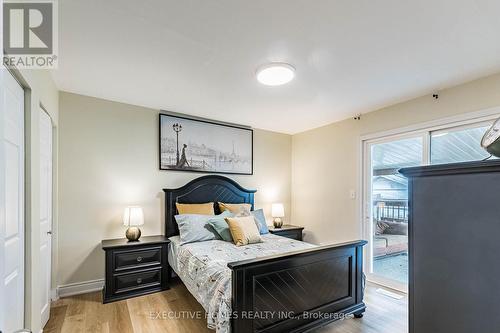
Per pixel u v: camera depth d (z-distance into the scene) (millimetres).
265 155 4598
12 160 1561
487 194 702
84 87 2844
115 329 2229
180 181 3715
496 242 680
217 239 3223
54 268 2785
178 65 2316
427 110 2947
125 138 3342
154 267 3045
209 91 2920
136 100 3242
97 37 1881
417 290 850
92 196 3105
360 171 3668
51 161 2703
